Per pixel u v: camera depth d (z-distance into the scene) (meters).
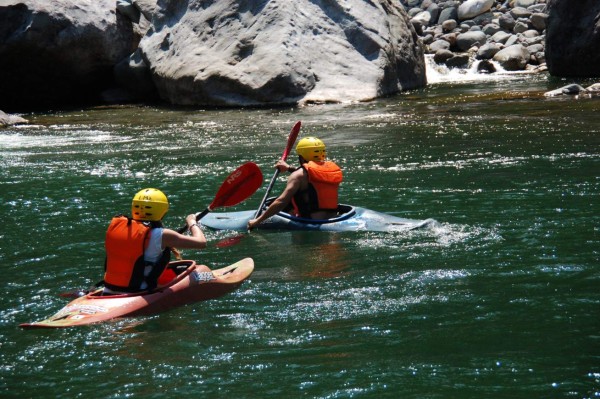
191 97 41.84
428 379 10.62
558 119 32.06
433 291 13.91
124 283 13.61
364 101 40.59
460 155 25.95
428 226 17.86
